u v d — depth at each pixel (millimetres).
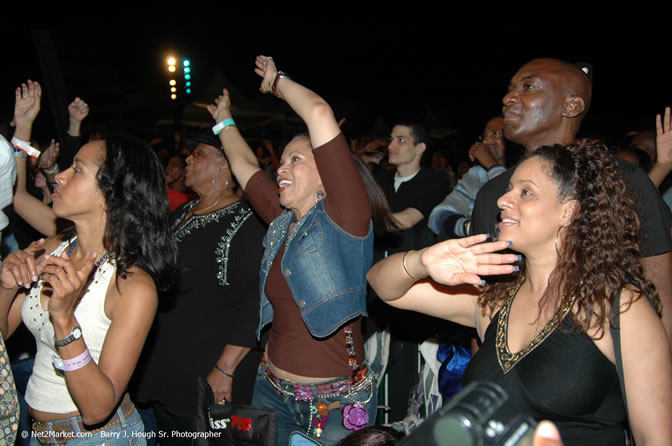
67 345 1687
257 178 2713
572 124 2285
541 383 1473
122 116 10188
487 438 665
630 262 1534
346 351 2273
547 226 1546
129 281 1926
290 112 11391
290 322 2311
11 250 3311
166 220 2109
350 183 2121
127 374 1852
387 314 3100
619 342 1427
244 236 2797
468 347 2848
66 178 2016
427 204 3725
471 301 1842
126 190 1994
